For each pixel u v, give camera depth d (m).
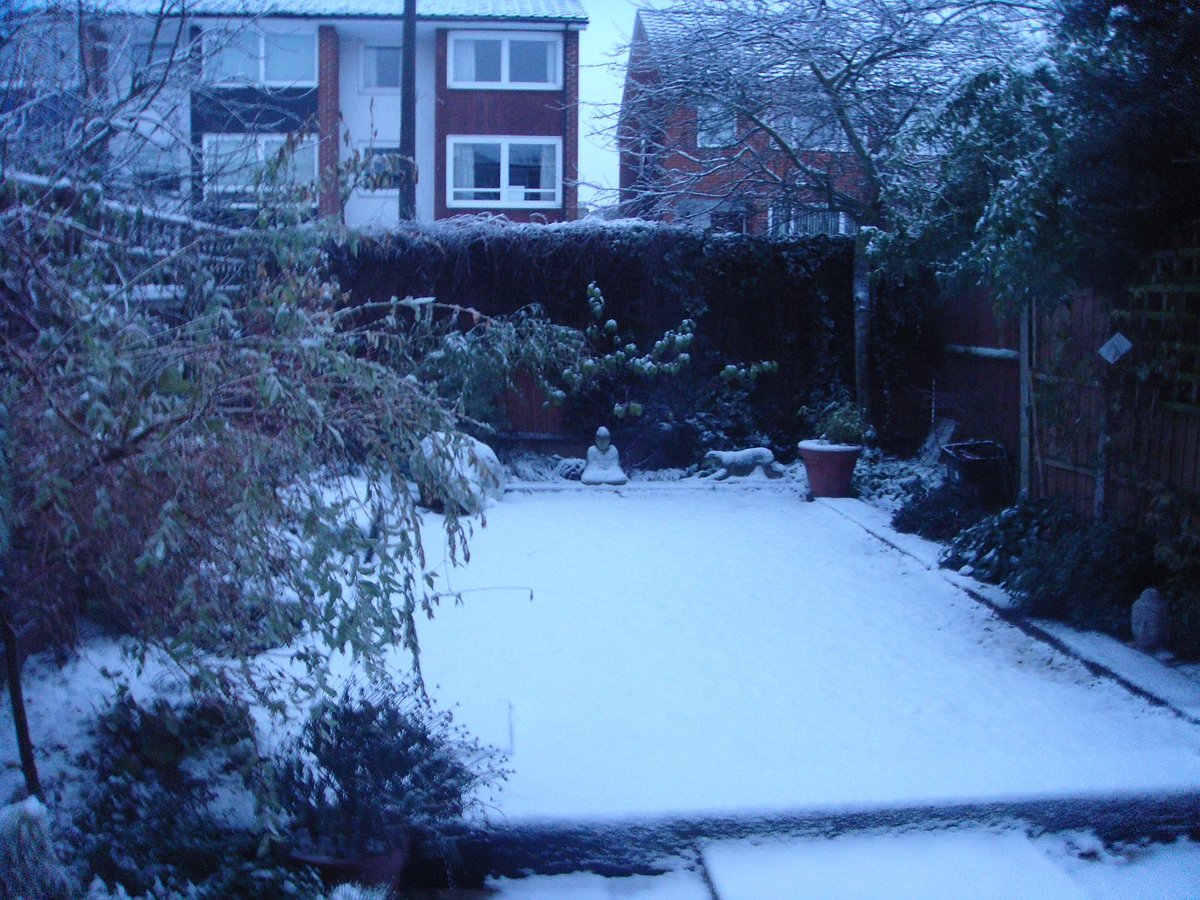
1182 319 5.94
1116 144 5.54
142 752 3.67
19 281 3.03
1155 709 4.79
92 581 3.46
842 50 11.80
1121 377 6.53
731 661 5.54
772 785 3.95
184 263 3.63
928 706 4.89
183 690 4.02
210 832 3.40
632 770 4.14
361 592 3.05
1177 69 5.29
